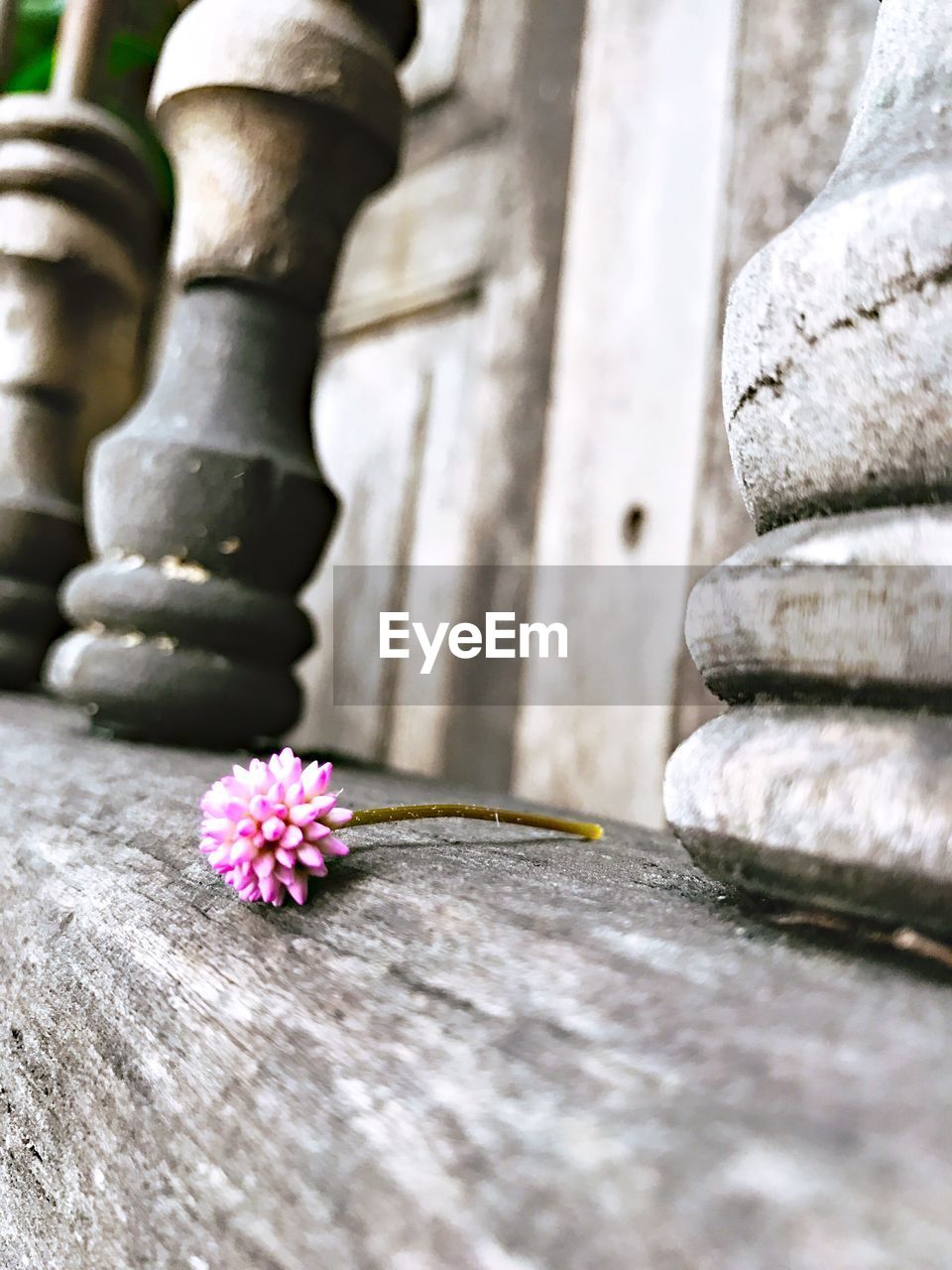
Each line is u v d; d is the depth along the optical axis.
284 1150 0.06
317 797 0.08
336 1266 0.05
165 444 0.16
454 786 0.18
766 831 0.06
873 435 0.06
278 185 0.17
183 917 0.09
